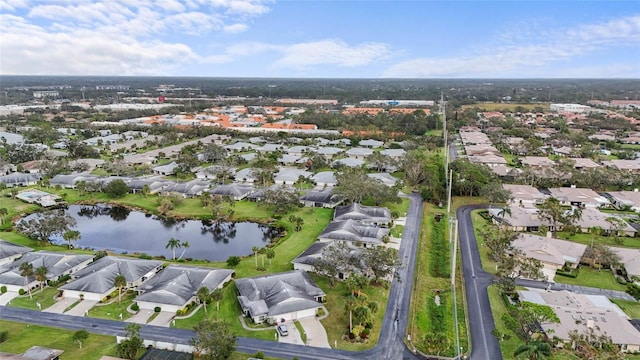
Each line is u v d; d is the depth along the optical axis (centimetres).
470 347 8038
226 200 16575
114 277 10150
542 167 19900
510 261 10369
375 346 8056
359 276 9450
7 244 11931
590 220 14050
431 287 10369
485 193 16100
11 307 9344
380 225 14112
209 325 7550
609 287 10406
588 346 7519
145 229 14712
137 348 7431
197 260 11881
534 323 8262
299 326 8700
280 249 12469
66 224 12988
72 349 7856
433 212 15850
